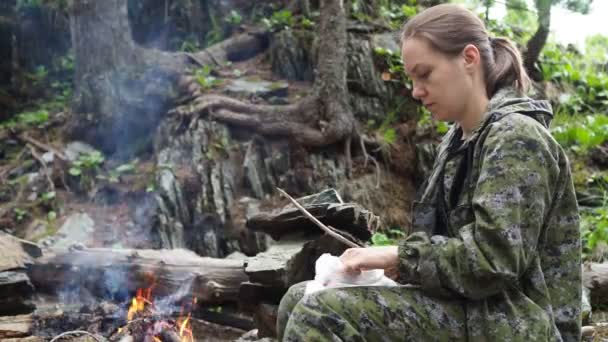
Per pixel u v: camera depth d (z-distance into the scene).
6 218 6.56
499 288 1.97
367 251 2.10
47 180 6.87
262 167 6.73
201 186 6.51
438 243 2.01
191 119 6.82
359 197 6.70
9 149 7.52
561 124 7.83
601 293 4.84
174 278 4.60
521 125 2.03
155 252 4.78
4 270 4.33
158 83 7.20
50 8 8.66
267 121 6.82
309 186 6.67
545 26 7.00
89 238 6.27
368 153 7.04
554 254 2.16
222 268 4.58
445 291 2.02
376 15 8.00
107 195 6.70
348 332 2.03
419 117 7.32
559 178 2.13
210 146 6.70
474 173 2.10
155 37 8.84
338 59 6.88
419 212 2.25
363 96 7.28
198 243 6.36
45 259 4.62
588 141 7.52
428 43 2.14
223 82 7.38
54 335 4.16
